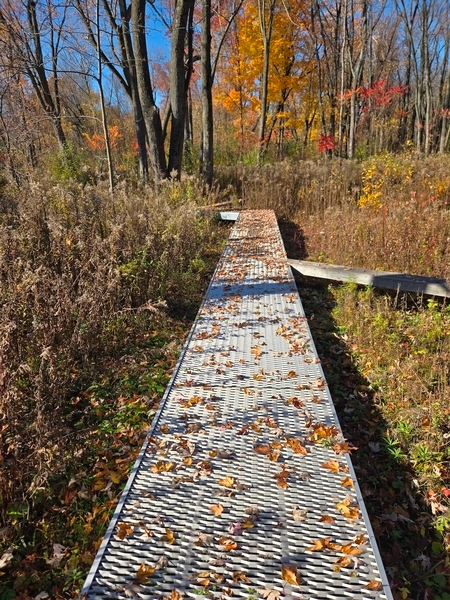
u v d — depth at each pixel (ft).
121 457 9.05
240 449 7.97
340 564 5.65
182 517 6.46
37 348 10.71
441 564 6.85
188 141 55.72
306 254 25.61
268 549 5.90
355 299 17.07
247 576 5.51
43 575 6.52
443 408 10.19
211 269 22.15
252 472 7.39
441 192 25.66
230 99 76.13
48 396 9.64
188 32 41.39
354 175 35.35
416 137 80.64
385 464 9.17
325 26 71.20
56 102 54.80
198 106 114.83
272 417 8.93
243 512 6.53
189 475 7.31
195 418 8.91
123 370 12.29
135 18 33.71
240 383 10.26
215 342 12.52
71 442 9.20
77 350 11.67
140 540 6.05
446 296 15.78
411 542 7.33
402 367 12.10
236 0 57.41
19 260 13.37
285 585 5.38
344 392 11.79
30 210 17.80
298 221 35.22
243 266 20.27
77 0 26.48
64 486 8.13
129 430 9.89
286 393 9.82
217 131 100.58
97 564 5.68
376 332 13.99
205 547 5.94
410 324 14.55
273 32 63.57
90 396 11.11
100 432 9.75
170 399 9.64
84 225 18.15
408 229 20.17
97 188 26.89
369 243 21.24
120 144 74.38
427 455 8.94
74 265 15.07
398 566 6.89
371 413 10.82
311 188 36.76
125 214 20.48
